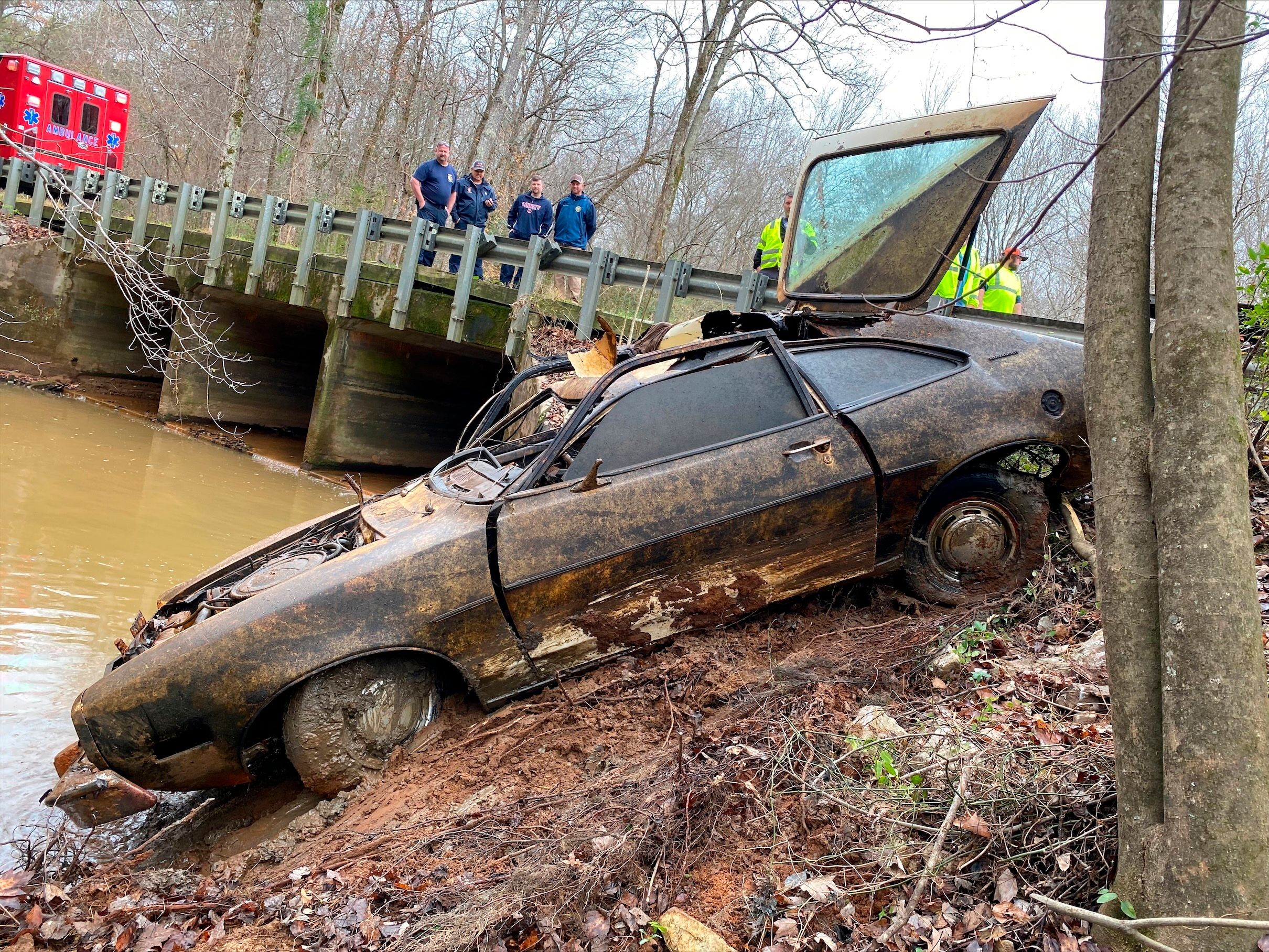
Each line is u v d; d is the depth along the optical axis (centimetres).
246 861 413
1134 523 299
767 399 488
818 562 482
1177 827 271
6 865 410
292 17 2345
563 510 452
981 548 500
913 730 391
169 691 416
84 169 1859
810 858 335
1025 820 329
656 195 3086
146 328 1922
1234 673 270
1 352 1838
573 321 1207
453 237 1292
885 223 552
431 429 1547
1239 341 291
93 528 891
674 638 475
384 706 444
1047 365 507
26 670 584
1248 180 1159
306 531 570
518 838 371
